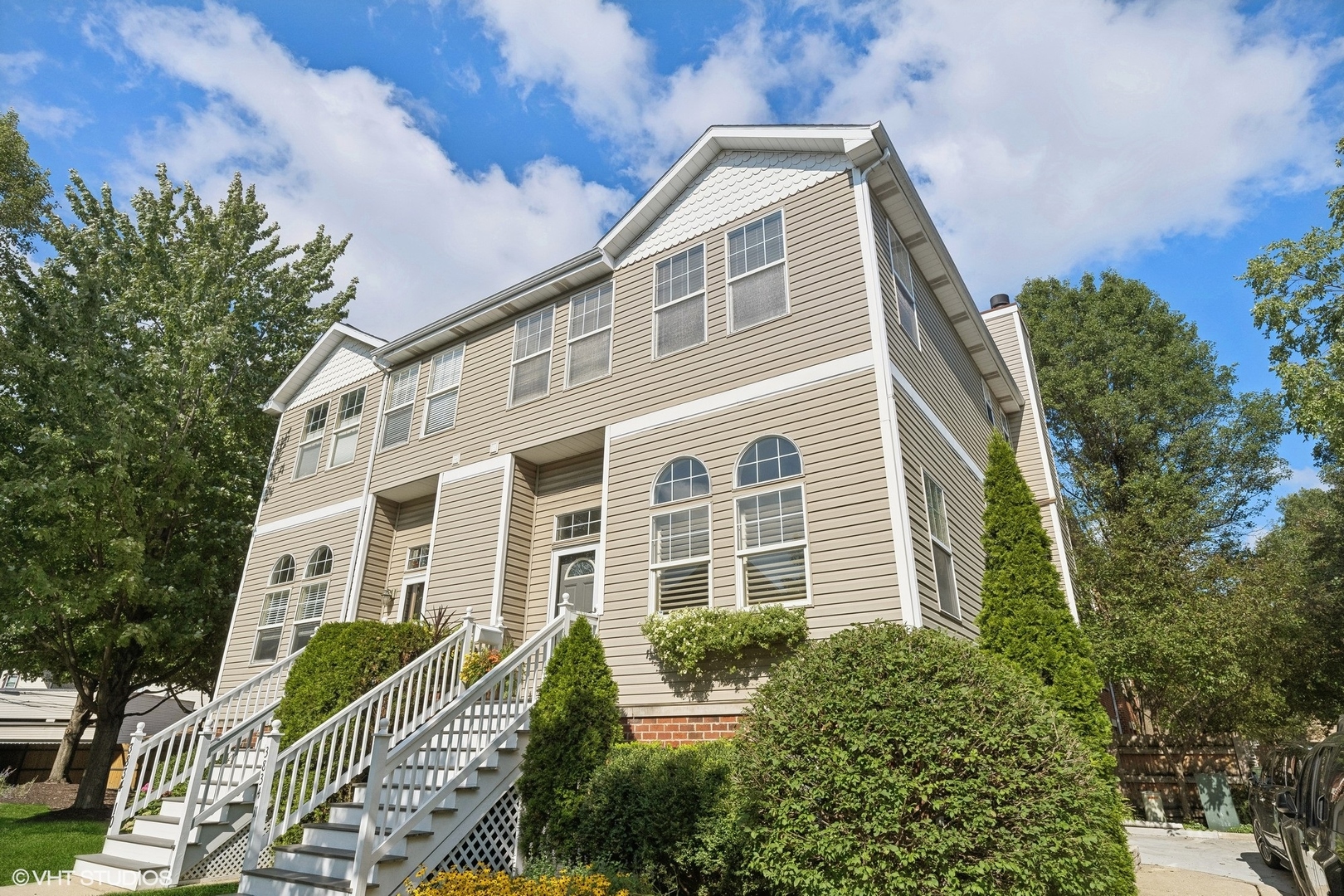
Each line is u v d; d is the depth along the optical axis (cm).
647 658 848
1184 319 2494
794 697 535
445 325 1332
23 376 1417
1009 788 461
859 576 747
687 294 1027
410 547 1317
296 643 1323
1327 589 1723
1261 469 2259
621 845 604
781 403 873
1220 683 1277
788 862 485
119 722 1516
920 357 991
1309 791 705
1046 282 2750
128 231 1897
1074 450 2497
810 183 965
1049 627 775
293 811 813
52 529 1319
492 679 734
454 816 652
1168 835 1305
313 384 1631
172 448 1507
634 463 976
